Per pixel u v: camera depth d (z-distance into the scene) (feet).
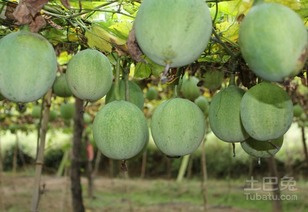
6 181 16.51
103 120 2.42
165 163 18.54
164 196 13.98
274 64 1.76
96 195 13.76
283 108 2.29
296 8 2.21
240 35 1.87
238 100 2.54
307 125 8.93
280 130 2.31
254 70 1.86
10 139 20.76
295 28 1.76
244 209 11.55
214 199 13.07
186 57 1.86
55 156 18.70
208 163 17.30
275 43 1.74
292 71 1.77
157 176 18.65
